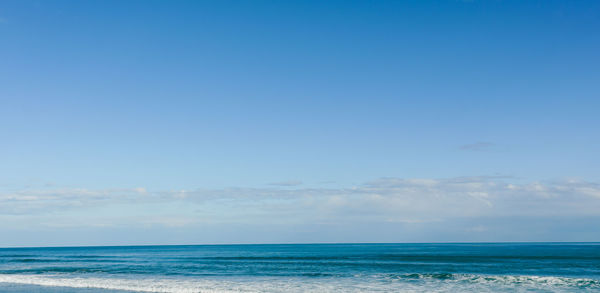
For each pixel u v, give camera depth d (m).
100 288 35.44
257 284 37.31
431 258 81.88
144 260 83.44
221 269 54.62
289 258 86.56
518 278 39.66
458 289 34.09
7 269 58.03
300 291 33.09
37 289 35.38
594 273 45.91
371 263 66.19
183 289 34.06
